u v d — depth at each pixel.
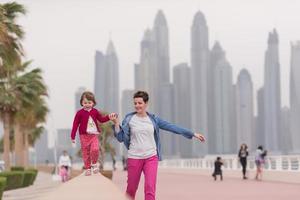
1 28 40.53
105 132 105.38
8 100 60.81
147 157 11.70
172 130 11.86
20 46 45.56
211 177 62.19
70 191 4.41
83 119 11.07
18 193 39.28
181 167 86.19
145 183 11.60
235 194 32.47
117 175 79.50
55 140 106.00
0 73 46.31
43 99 80.25
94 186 4.59
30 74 64.12
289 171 46.09
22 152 86.06
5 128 62.66
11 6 46.09
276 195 31.19
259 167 50.62
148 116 11.88
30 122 80.56
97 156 11.06
